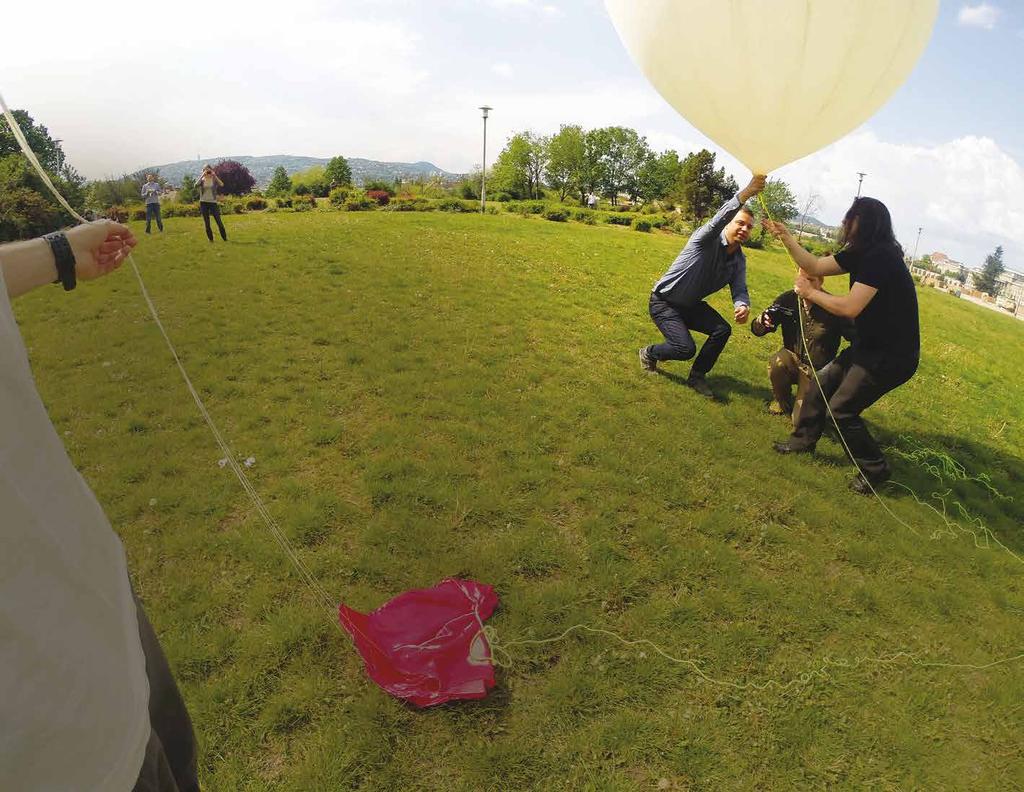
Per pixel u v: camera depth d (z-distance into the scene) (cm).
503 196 5288
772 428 613
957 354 1159
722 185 4809
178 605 336
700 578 387
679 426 589
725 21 369
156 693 151
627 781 263
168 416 541
